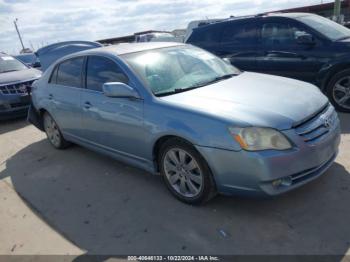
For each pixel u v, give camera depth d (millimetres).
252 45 7102
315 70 6320
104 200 4047
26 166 5438
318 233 3031
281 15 6785
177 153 3643
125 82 4090
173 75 4145
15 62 9602
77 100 4844
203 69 4449
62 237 3465
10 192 4602
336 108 6211
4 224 3848
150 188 4168
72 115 5031
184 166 3592
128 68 4105
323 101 3701
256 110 3268
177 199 3814
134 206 3830
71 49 11703
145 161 4020
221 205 3605
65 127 5383
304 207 3406
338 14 15359
